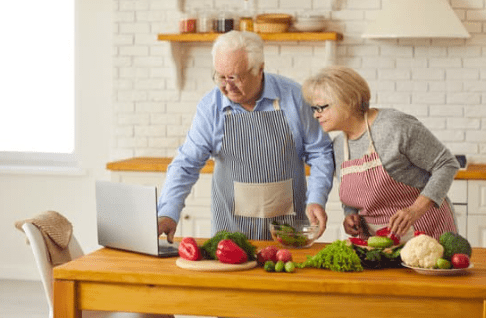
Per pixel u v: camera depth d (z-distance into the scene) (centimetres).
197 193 596
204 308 313
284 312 307
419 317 299
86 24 670
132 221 346
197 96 659
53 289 321
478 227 569
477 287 291
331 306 304
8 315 571
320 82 365
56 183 680
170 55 643
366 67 638
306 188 416
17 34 691
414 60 633
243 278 305
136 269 319
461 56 628
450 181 362
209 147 405
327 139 405
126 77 667
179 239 387
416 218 354
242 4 646
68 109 692
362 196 375
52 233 358
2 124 698
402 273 314
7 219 685
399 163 366
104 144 676
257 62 370
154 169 600
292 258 339
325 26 631
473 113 630
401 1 591
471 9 624
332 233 588
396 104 637
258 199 404
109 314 368
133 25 661
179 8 650
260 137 397
